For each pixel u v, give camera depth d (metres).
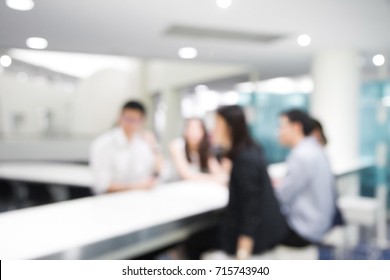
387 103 4.70
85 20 3.13
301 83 6.86
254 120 6.52
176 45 4.06
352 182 4.10
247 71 6.02
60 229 1.58
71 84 9.42
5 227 1.61
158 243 1.77
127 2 2.67
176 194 2.43
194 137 3.06
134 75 9.52
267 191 1.80
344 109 4.21
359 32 3.40
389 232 4.21
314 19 3.01
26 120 8.38
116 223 1.69
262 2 2.63
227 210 1.82
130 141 2.62
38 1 2.68
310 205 2.05
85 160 6.73
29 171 5.01
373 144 4.66
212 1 2.63
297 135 2.23
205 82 7.16
